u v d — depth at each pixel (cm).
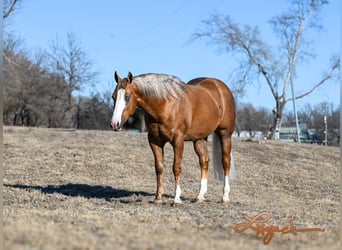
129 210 866
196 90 984
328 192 1363
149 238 594
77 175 1452
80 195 1115
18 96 4925
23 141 2030
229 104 1061
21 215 750
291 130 5591
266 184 1457
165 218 778
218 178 1073
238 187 1362
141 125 1034
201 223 746
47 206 904
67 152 1789
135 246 548
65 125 5500
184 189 1252
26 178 1359
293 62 4112
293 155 2030
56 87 5322
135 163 1648
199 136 987
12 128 2661
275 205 1043
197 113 962
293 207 1022
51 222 682
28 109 5116
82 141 2058
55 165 1574
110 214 807
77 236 583
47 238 561
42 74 5188
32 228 614
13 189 1140
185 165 1653
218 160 1076
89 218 743
